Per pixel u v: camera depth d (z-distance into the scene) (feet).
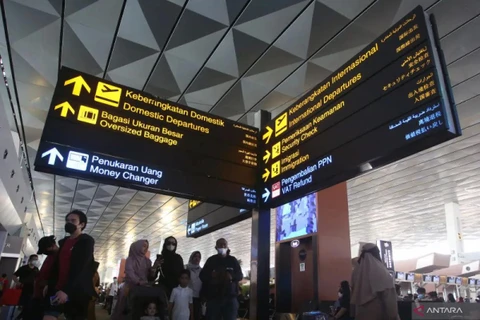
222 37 19.27
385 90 11.13
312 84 22.58
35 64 22.33
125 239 88.12
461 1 16.62
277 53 20.17
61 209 60.08
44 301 9.60
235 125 16.99
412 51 10.57
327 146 12.91
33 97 26.48
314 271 23.66
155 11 17.57
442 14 17.33
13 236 52.44
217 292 14.05
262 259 15.28
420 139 9.65
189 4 17.06
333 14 17.37
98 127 13.67
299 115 14.88
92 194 50.31
